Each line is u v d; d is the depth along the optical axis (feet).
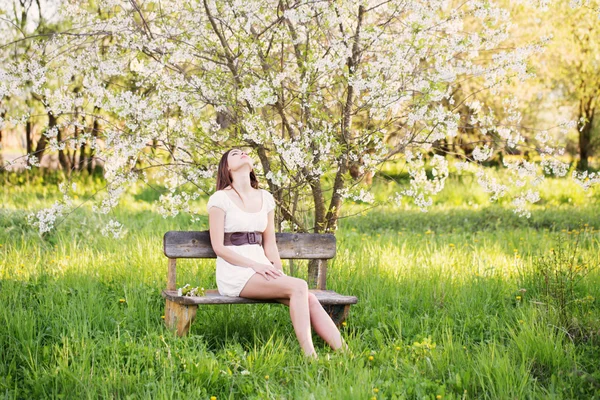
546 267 18.11
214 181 19.26
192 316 14.66
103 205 18.88
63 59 19.35
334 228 19.58
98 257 22.93
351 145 18.48
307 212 21.06
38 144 51.78
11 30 37.88
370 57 19.62
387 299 18.71
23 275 20.08
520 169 19.54
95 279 19.89
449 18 18.29
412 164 19.25
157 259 22.20
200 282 19.74
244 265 15.19
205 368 12.57
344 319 15.78
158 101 17.83
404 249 26.50
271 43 19.11
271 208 16.39
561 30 50.72
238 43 18.22
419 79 17.72
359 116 20.76
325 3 17.25
